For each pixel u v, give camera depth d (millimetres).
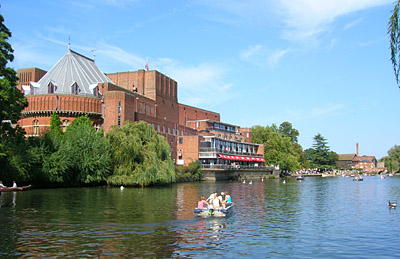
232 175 106188
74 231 23078
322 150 174375
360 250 20016
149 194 46969
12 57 46312
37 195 43125
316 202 42312
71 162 54750
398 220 29422
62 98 73812
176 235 22484
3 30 45500
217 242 21031
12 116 51281
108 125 76250
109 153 58094
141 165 57625
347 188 68812
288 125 172625
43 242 20266
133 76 104312
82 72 84875
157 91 103750
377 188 69375
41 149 53406
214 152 98125
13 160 49000
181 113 122625
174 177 61094
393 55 12109
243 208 35719
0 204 34781
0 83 44156
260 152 132500
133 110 80250
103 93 80188
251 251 19375
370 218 30391
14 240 20625
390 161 155125
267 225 26453
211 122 128250
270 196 49531
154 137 62750
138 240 21031
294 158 137375
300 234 23688
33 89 78875
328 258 18469
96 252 18547
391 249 20266
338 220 29250
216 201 30219
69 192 47688
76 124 69250
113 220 26938
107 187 57562
